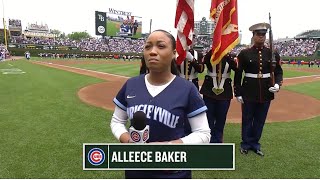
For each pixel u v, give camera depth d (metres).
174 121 2.15
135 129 2.10
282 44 77.75
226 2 5.81
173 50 2.25
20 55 65.38
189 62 5.98
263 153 5.81
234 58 5.97
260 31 5.70
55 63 39.50
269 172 4.92
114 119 2.52
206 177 4.69
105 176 4.60
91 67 31.75
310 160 5.47
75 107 9.62
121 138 2.32
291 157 5.62
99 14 77.94
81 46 78.75
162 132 2.14
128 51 81.94
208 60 5.99
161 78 2.24
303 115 9.44
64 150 5.68
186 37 5.58
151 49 2.18
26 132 6.80
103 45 80.75
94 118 8.20
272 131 7.42
